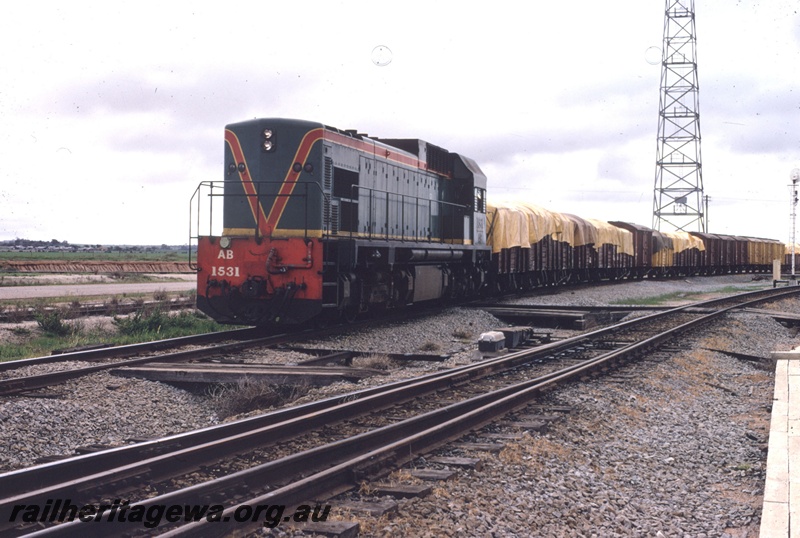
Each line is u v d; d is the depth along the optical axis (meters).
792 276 52.66
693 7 73.75
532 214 31.97
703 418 10.38
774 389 11.61
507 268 29.12
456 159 23.67
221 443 6.89
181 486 6.19
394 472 6.57
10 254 87.88
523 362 13.99
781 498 6.25
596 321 22.19
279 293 15.27
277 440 7.54
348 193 17.00
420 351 15.66
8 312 18.52
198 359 12.95
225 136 16.28
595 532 5.83
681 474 7.70
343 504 5.75
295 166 15.76
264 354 13.67
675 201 74.25
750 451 8.62
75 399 10.00
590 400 10.41
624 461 7.96
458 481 6.57
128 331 17.59
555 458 7.63
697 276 61.78
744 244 71.94
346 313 17.80
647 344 16.00
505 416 9.08
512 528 5.70
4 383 9.89
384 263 17.97
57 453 7.97
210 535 4.96
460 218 23.30
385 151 18.89
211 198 16.05
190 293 27.75
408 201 20.22
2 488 5.78
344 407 8.65
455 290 23.62
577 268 39.75
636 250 48.94
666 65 74.19
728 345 17.91
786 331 23.31
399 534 5.30
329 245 15.74
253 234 15.79
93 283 36.44
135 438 8.00
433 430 7.56
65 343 15.60
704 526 6.11
